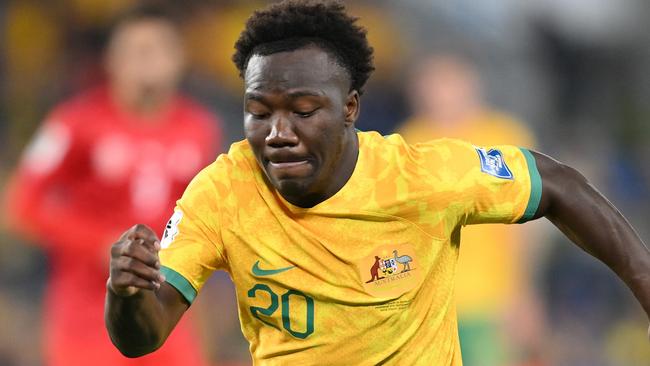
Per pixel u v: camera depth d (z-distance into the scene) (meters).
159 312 12.55
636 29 43.56
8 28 40.31
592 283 36.31
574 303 36.03
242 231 13.38
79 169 24.94
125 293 11.69
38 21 40.47
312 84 12.62
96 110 25.05
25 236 34.62
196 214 13.39
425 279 13.56
